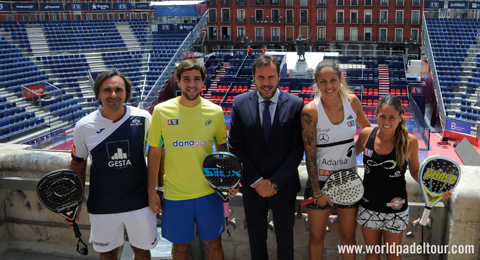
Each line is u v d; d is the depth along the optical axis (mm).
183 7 33656
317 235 2979
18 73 22531
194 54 32875
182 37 32688
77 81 24953
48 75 24094
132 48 31125
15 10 30328
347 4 49938
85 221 3596
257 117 2775
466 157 12281
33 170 3506
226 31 52594
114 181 2805
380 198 2783
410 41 49469
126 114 2822
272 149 2773
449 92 22016
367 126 3053
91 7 33812
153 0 41031
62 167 3412
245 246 3422
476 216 2799
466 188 2826
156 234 3006
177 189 2811
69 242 3674
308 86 25516
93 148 2764
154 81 26688
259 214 2924
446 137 18094
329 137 2789
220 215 2924
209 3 51719
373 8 49500
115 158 2779
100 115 2812
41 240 3730
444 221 3016
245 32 52250
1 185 3582
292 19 51531
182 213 2809
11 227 3762
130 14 34062
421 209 3033
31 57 25312
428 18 30156
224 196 2773
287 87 25719
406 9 48875
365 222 2873
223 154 2617
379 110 2646
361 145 2967
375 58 30469
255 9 51438
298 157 2785
